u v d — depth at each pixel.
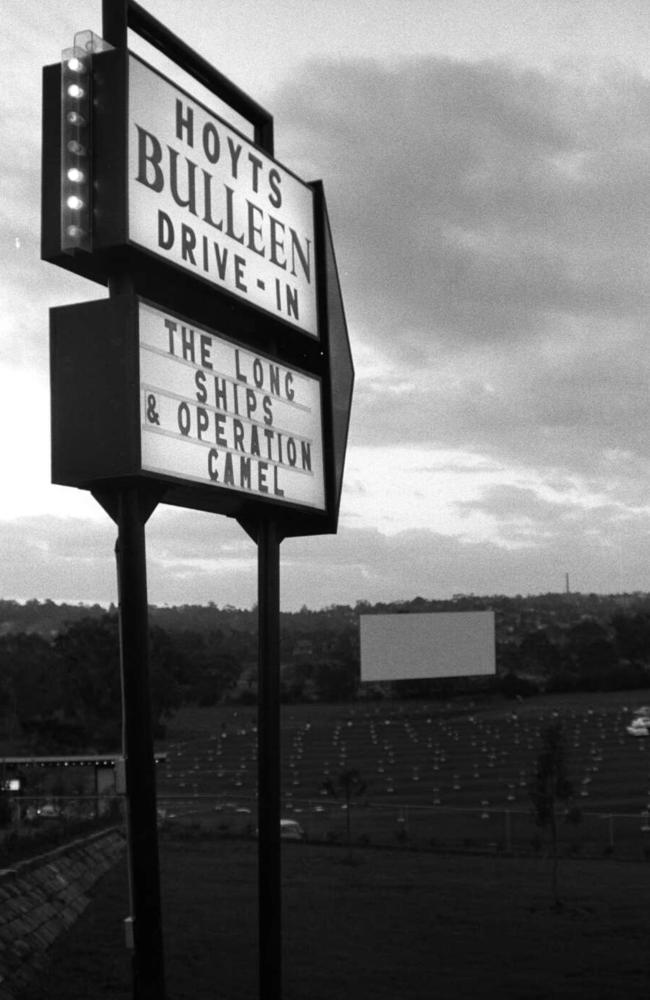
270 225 12.80
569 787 28.42
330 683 166.00
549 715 120.50
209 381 11.55
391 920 23.66
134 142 10.48
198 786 85.69
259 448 12.41
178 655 167.00
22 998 13.20
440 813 61.44
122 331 10.26
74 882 21.73
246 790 82.56
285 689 169.88
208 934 20.81
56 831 26.66
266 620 13.19
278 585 13.35
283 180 13.16
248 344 12.80
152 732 10.42
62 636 135.38
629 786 75.00
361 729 118.25
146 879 10.25
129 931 10.26
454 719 124.75
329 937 21.44
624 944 21.62
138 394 10.21
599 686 161.75
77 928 18.38
